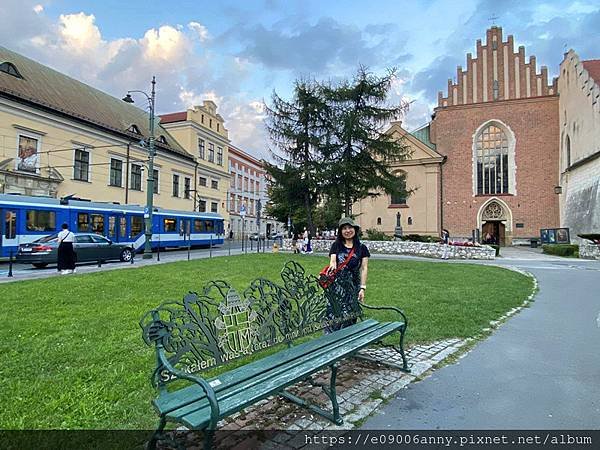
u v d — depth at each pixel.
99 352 4.43
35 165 24.03
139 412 3.07
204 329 3.07
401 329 4.30
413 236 28.61
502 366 4.29
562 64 33.75
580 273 13.43
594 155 25.95
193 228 29.34
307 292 4.22
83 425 2.85
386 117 22.67
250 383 2.77
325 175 21.83
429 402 3.39
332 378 3.17
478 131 36.97
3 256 16.95
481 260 20.31
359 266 4.91
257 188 70.25
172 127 40.50
